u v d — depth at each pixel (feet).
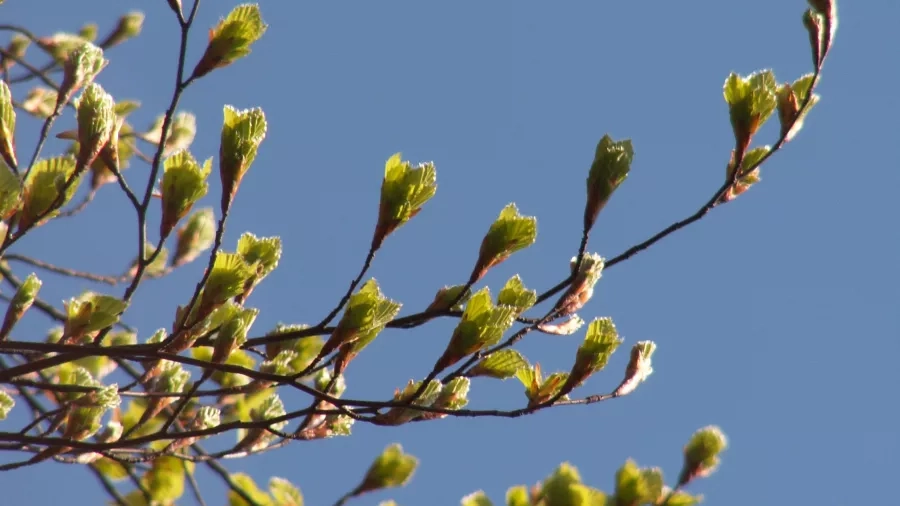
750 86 6.22
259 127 6.15
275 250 6.35
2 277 7.11
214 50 6.16
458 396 6.27
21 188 6.15
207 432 6.24
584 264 6.24
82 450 6.35
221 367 6.20
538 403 6.28
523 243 6.23
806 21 6.21
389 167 6.19
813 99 6.23
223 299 6.18
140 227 6.18
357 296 6.19
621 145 6.19
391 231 6.18
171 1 6.13
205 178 6.19
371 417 6.21
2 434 6.26
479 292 6.17
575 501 6.44
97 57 6.20
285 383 6.21
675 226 6.25
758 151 6.28
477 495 6.53
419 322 6.27
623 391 6.29
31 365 6.22
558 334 6.29
